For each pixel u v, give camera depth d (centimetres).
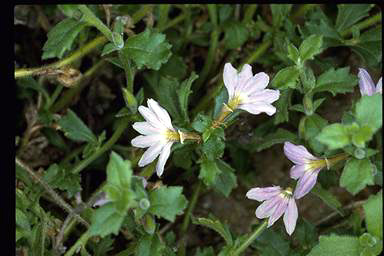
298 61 37
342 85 38
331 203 39
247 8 46
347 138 33
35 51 48
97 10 43
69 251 38
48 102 44
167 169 46
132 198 32
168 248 39
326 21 44
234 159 45
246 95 36
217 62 47
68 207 38
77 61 44
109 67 47
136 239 40
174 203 33
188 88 38
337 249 35
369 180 34
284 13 44
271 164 47
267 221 37
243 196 47
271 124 45
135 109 39
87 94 47
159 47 38
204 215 47
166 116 35
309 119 38
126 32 42
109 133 47
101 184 43
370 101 33
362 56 42
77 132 42
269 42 45
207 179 36
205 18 46
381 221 34
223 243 46
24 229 37
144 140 36
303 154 36
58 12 46
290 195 36
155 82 45
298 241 41
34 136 45
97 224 32
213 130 36
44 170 45
